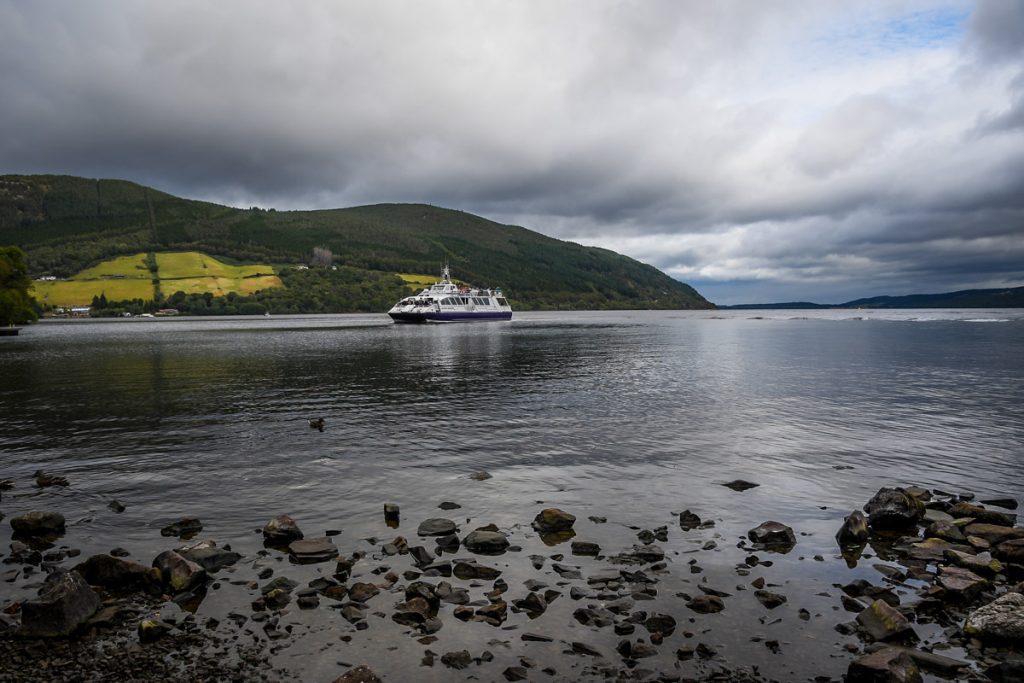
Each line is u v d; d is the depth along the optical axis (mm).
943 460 18594
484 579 10562
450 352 63562
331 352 64562
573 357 56406
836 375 40781
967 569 10781
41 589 10172
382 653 8234
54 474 17375
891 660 7684
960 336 85875
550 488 15891
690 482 16391
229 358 57562
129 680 7605
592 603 9656
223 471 17641
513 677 7660
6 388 36562
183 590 10055
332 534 12781
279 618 9180
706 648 8328
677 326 135750
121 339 95000
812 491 15625
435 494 15430
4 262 112688
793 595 9984
